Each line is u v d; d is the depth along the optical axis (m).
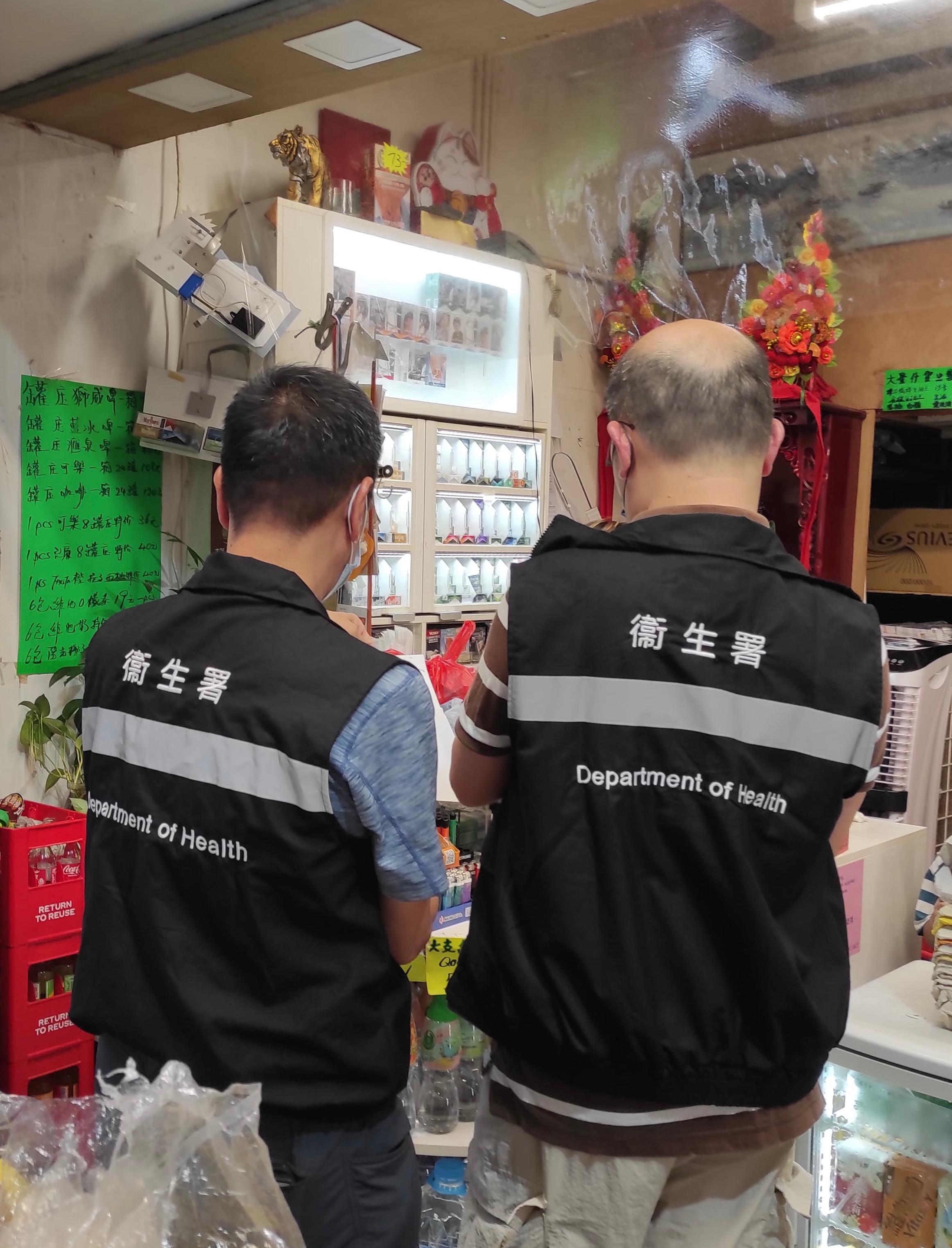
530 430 3.92
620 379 1.24
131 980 1.18
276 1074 1.13
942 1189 1.73
